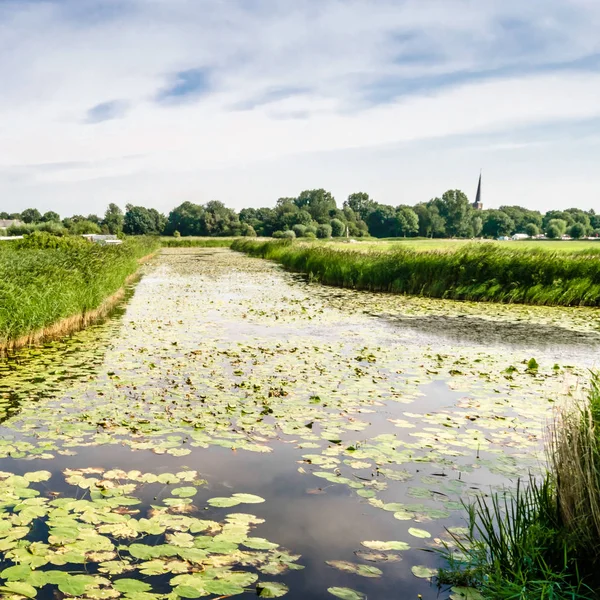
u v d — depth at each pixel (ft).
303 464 13.83
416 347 29.91
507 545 9.66
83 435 15.53
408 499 11.98
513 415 18.20
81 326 35.12
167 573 8.95
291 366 24.61
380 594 8.67
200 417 17.28
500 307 48.65
